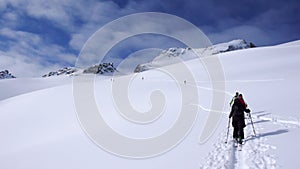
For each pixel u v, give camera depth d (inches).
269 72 1727.4
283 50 2876.5
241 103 438.6
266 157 327.9
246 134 461.4
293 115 544.4
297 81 1185.4
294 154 317.1
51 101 2153.1
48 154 576.7
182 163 366.9
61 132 1078.4
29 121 1567.4
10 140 1213.1
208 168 330.3
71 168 440.5
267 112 617.3
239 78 1777.8
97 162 443.8
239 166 319.6
